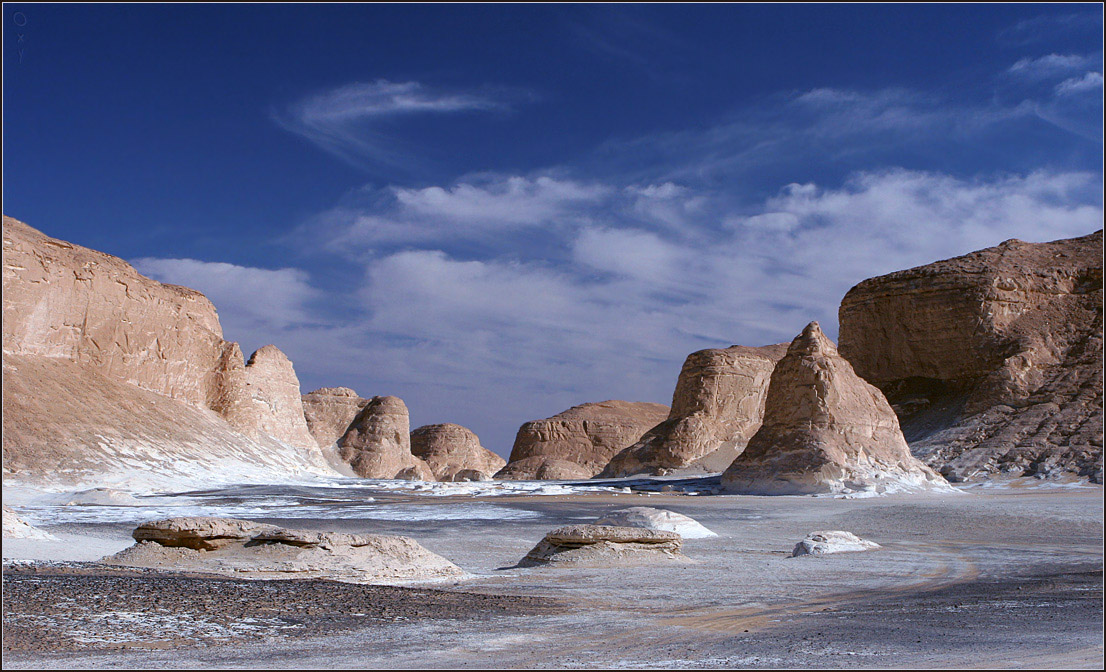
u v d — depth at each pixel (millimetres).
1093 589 14172
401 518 32469
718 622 10945
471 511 35156
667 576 16922
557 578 16625
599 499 41156
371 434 84125
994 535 26203
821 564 19156
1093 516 29406
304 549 16469
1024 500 34812
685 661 8273
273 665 7863
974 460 51281
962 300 62688
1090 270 63531
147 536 16891
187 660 7996
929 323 64188
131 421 52312
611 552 19359
